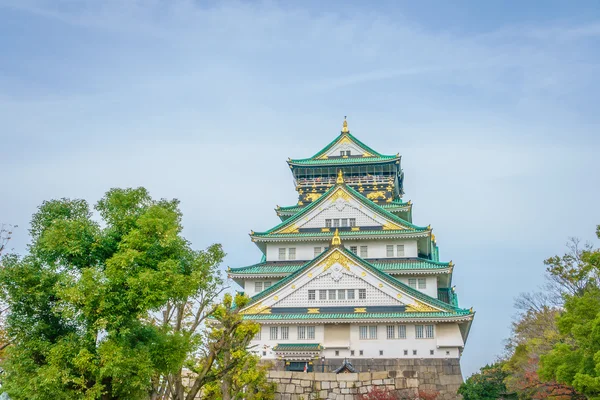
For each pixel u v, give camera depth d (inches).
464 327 2664.9
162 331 1363.2
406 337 2554.1
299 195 3597.4
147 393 1445.6
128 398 1268.5
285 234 3080.7
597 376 1445.6
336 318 2578.7
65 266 1295.5
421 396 2046.0
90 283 1212.5
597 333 1464.1
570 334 1905.8
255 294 2984.7
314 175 3683.6
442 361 2487.7
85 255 1304.1
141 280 1220.5
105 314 1229.7
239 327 1504.7
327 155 3735.2
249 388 1941.4
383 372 2100.1
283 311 2694.4
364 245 3053.6
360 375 2110.0
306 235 3046.3
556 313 2689.5
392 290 2647.6
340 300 2677.2
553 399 2018.9
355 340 2578.7
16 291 1243.8
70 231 1280.8
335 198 3161.9
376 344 2561.5
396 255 3009.4
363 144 3735.2
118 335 1238.9
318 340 2605.8
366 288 2674.7
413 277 2891.2
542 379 1643.7
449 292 3203.7
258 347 2605.8
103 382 1268.5
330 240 3043.8
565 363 1569.9
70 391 1211.9
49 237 1264.8
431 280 2874.0
